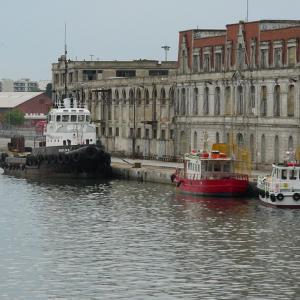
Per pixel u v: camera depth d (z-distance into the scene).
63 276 86.25
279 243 99.94
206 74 170.88
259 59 156.38
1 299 79.31
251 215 117.44
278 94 152.50
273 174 124.19
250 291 81.75
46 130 174.75
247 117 158.75
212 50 170.12
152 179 156.88
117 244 99.69
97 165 163.12
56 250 96.81
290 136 149.25
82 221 114.19
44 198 136.50
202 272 87.62
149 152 192.25
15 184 157.62
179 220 114.19
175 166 168.62
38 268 89.06
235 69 162.00
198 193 135.38
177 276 86.25
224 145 149.62
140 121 195.75
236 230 107.31
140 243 100.25
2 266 89.81
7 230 108.12
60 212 121.69
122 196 137.75
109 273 87.31
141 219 115.31
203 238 102.69
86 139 169.75
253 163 156.88
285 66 150.00
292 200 122.56
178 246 98.50
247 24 159.75
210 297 80.00
